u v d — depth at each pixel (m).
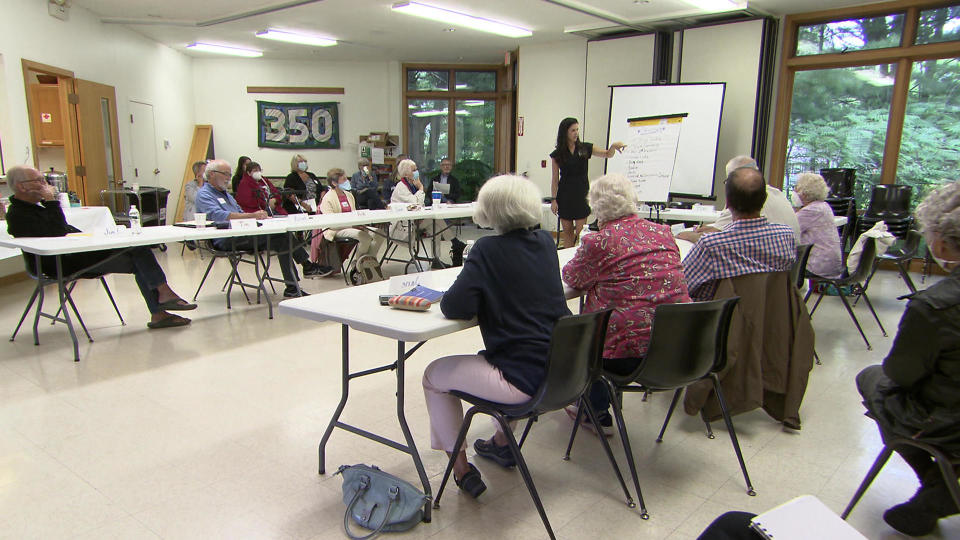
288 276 4.98
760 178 2.31
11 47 5.34
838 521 1.05
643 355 2.07
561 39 7.91
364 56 9.41
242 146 9.84
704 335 1.99
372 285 2.36
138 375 3.10
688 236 3.52
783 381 2.51
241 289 5.17
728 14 6.32
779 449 2.40
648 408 2.81
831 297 4.98
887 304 4.77
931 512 1.78
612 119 7.05
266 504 1.96
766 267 2.36
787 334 2.49
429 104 10.02
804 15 6.27
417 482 2.11
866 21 6.04
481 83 9.96
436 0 5.94
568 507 1.97
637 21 6.65
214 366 3.25
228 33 7.74
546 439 2.46
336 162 10.03
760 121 6.45
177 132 8.98
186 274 5.76
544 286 1.80
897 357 1.51
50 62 5.91
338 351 3.53
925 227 1.47
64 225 3.83
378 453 2.31
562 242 5.74
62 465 2.19
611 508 1.97
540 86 8.34
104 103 6.93
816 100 6.47
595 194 2.26
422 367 3.27
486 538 1.80
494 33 7.50
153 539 1.77
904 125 6.03
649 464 2.28
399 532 1.82
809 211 3.72
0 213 4.93
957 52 5.59
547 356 1.64
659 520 1.91
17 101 5.43
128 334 3.82
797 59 6.41
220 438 2.42
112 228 3.87
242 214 4.52
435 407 1.96
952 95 5.74
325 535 1.81
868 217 5.71
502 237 1.79
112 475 2.12
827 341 3.83
